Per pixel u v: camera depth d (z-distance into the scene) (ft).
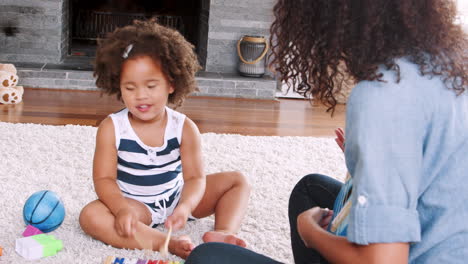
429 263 2.39
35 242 4.92
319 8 2.52
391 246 2.26
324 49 2.53
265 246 5.41
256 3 13.87
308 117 12.03
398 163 2.27
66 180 6.84
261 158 8.36
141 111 5.16
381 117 2.29
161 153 5.49
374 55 2.41
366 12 2.39
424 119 2.33
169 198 5.62
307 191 4.23
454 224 2.35
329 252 2.59
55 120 10.28
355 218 2.30
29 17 13.30
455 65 2.41
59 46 13.56
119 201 5.19
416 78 2.36
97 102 12.00
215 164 7.82
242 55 13.82
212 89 13.48
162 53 5.09
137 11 14.58
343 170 8.13
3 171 6.91
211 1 13.75
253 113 12.09
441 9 2.49
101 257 4.96
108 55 5.07
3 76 11.06
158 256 4.97
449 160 2.35
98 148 5.41
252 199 6.63
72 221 5.72
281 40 2.77
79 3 14.32
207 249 2.87
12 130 8.76
